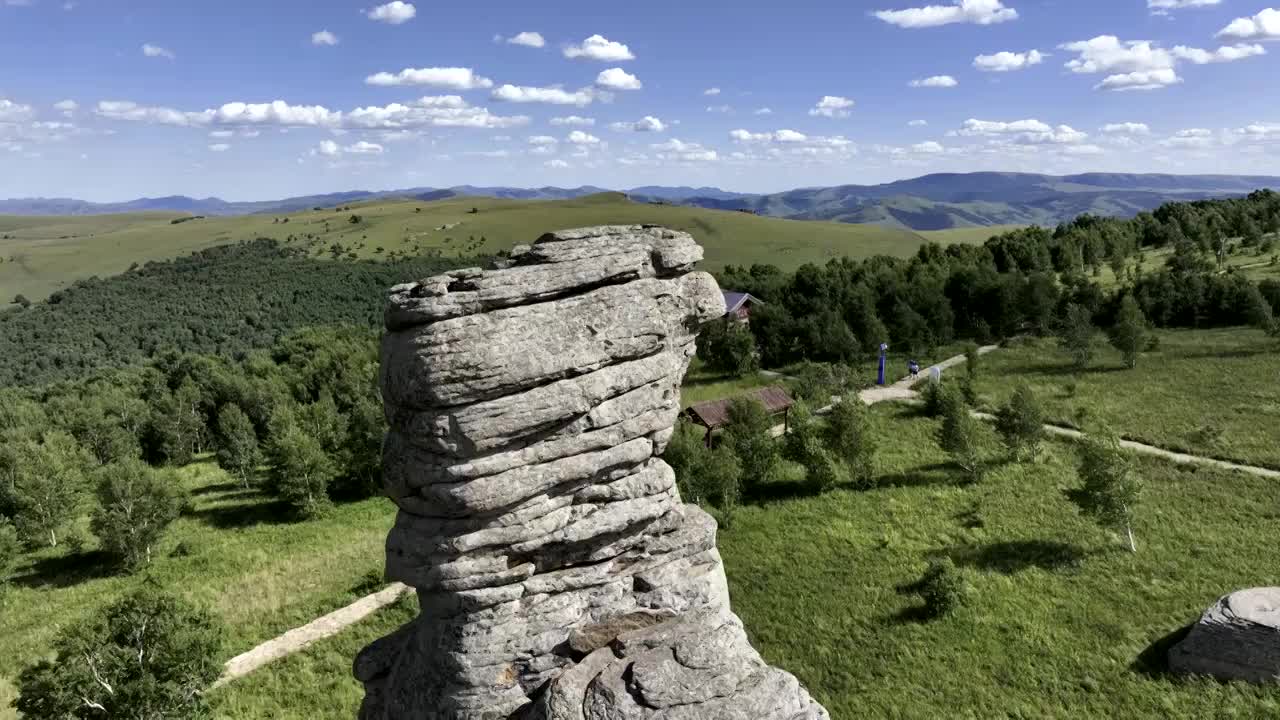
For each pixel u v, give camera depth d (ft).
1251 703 87.51
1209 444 172.45
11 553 148.66
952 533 140.77
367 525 180.14
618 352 59.26
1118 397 214.90
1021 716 90.12
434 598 57.31
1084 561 125.80
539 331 55.77
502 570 56.34
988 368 265.13
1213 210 428.15
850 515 152.25
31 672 82.28
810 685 98.48
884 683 97.81
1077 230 426.92
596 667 55.67
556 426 56.65
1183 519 138.51
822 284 361.51
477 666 55.62
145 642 87.04
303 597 135.13
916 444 192.85
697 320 67.92
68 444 241.35
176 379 332.39
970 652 103.24
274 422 221.66
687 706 50.55
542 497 56.90
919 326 298.97
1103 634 104.99
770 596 122.11
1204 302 286.05
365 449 202.49
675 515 64.08
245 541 171.53
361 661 66.13
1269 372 219.20
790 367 307.58
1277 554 122.52
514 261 59.82
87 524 194.08
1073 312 279.08
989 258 393.50
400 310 54.08
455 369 52.34
